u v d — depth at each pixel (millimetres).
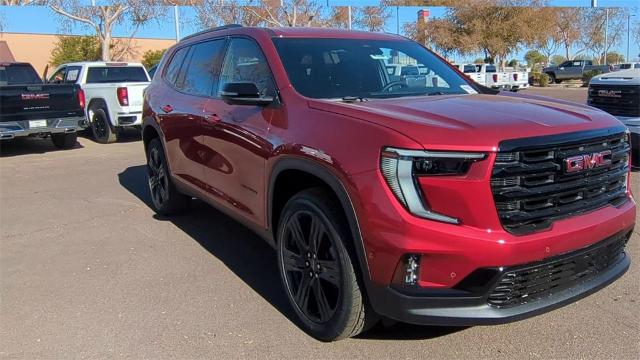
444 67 4824
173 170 5820
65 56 33312
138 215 6590
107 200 7363
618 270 3410
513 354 3334
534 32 45625
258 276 4660
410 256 2871
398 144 2869
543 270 2961
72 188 8172
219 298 4230
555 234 2922
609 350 3340
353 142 3113
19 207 7055
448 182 2799
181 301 4188
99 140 13414
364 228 3000
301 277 3680
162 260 5059
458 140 2816
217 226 6082
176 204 6305
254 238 5668
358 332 3377
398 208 2863
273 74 4062
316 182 3684
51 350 3523
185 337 3645
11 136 10961
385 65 4461
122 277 4672
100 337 3668
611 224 3207
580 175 3082
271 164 3779
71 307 4125
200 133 4949
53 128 11430
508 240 2807
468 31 46719
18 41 38781
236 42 4750
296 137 3529
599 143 3195
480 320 2859
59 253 5301
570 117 3232
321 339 3527
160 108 5957
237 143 4262
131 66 14594
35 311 4074
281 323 3811
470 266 2811
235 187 4438
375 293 3029
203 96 5055
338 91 3980
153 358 3400
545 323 3688
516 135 2877
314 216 3420
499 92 4488
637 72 7680
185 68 5703
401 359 3314
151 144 6418
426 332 3623
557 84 45812
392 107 3389
